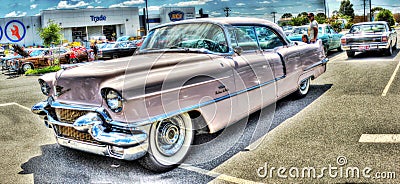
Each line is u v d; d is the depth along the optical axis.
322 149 3.85
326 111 5.32
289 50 5.29
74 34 44.94
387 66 9.40
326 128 4.53
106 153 3.26
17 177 3.63
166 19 49.78
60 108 3.54
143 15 49.91
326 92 6.65
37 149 4.49
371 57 11.96
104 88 3.11
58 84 3.56
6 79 14.94
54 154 4.28
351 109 5.33
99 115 3.18
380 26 12.63
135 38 31.27
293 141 4.15
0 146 4.65
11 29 42.84
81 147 3.46
